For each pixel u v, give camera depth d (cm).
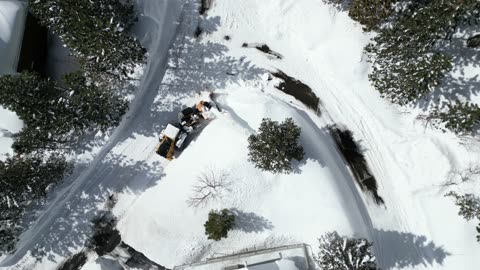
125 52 2070
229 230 2152
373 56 2112
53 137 2217
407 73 1939
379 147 2217
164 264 2238
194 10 2341
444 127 2084
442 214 2117
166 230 2194
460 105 1936
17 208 2127
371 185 2216
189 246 2192
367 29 2102
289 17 2281
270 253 2134
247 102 2212
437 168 2098
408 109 2166
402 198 2186
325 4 2198
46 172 2173
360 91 2219
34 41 2242
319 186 2114
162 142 2219
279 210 2144
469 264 2055
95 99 2055
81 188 2348
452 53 2052
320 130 2270
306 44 2273
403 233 2172
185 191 2167
